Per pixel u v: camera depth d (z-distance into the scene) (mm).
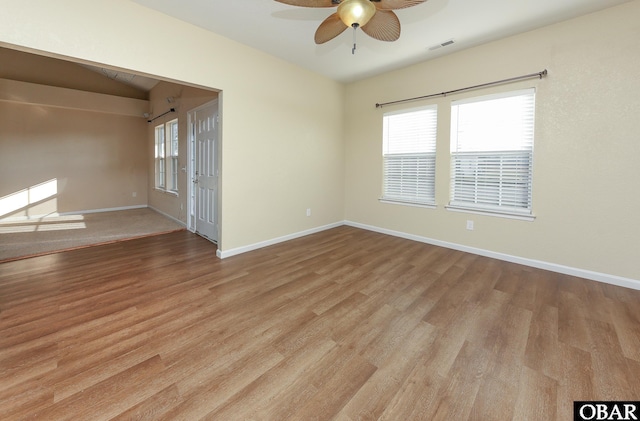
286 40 3293
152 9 2656
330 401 1360
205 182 4289
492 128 3365
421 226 4125
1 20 1965
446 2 2488
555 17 2736
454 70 3582
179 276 2863
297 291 2549
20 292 2467
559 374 1530
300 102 4203
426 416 1277
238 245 3596
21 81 5504
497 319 2084
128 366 1578
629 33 2490
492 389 1432
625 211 2605
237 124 3451
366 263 3262
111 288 2568
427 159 4016
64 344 1762
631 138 2539
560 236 2957
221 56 3201
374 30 2316
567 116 2836
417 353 1714
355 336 1883
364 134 4758
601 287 2623
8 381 1449
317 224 4711
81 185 6469
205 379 1492
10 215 5652
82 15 2285
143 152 7344
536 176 3059
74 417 1249
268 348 1756
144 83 6359
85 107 6172
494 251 3424
